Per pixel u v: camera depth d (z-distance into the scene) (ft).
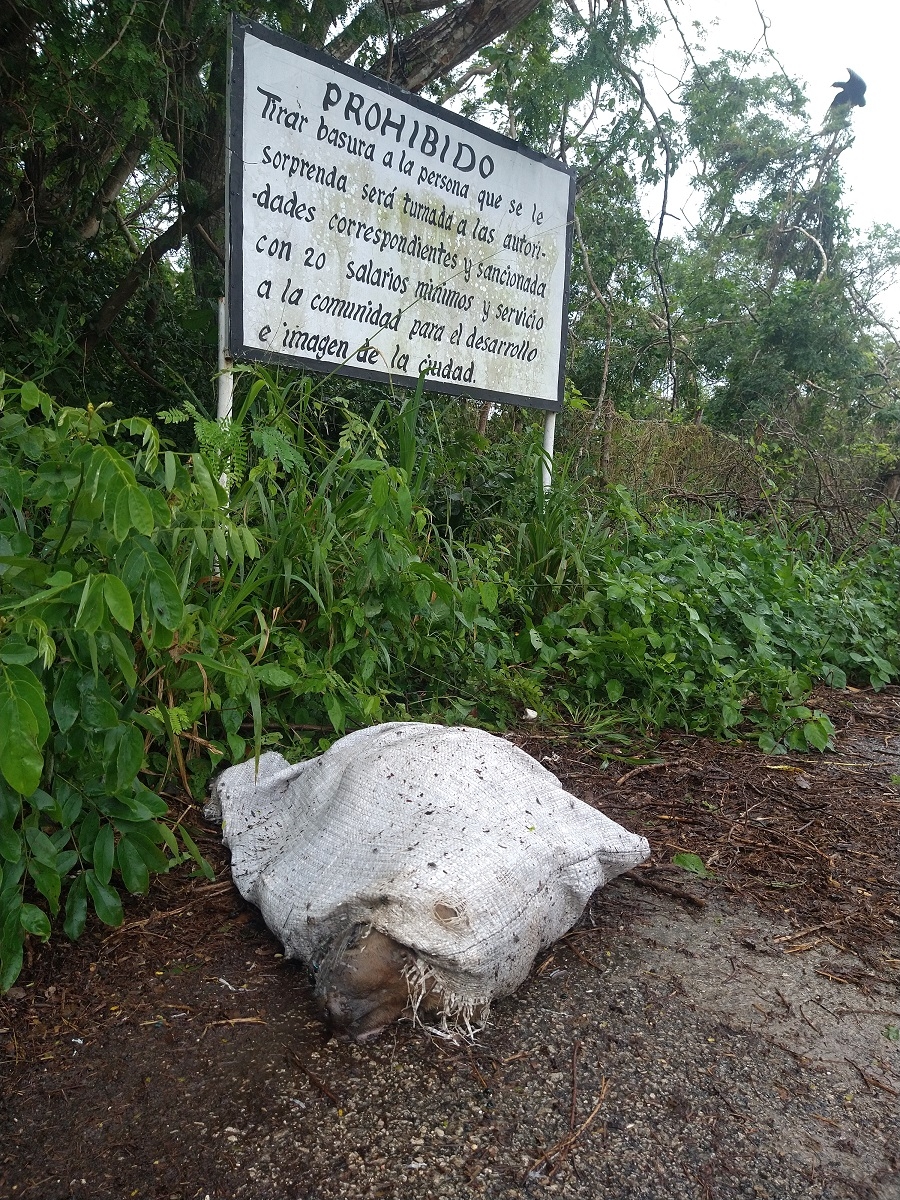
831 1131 6.19
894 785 12.90
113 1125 5.82
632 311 43.98
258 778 9.37
